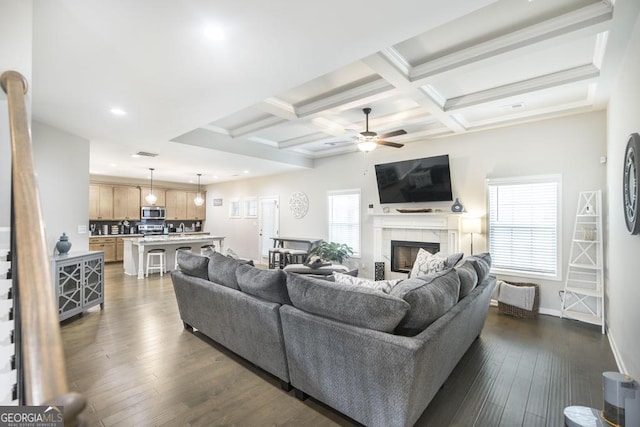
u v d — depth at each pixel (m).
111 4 1.69
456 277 2.46
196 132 4.99
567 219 4.21
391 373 1.74
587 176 4.07
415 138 5.41
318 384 2.12
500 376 2.61
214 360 2.87
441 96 3.78
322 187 7.27
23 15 1.58
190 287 3.35
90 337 3.36
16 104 1.27
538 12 2.28
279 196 8.27
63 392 0.59
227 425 2.00
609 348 3.19
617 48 2.54
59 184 4.07
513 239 4.69
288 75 2.57
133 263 6.77
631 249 2.47
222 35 2.01
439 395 2.33
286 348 2.31
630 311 2.50
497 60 2.68
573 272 4.18
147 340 3.29
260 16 1.83
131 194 9.13
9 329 1.38
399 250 6.02
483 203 4.93
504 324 3.93
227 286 2.98
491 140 4.86
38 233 0.83
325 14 1.82
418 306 1.88
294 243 7.82
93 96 2.96
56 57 2.26
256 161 6.36
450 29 2.47
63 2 1.67
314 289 2.14
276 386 2.45
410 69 3.00
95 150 5.30
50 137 3.95
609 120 3.59
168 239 7.01
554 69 3.15
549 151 4.35
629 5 2.05
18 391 1.00
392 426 1.77
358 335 1.86
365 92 3.50
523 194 4.61
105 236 8.34
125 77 2.58
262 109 3.88
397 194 5.87
